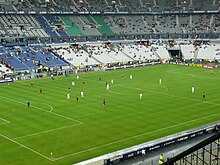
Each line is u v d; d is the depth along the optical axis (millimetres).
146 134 46031
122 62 116625
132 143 42719
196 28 138625
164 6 148250
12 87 77875
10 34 112312
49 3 131000
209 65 113000
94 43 127062
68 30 127000
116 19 142750
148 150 40594
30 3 126438
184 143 43406
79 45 123312
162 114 55562
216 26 138000
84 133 46406
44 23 125125
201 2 147875
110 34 133125
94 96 68312
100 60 115312
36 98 66438
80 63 109812
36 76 91688
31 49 111125
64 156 38938
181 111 57406
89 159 37906
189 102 63719
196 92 72500
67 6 133250
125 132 46844
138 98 66750
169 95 69562
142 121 51781
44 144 42469
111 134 46062
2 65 96500
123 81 85625
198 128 46688
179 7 146375
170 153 40156
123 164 37250
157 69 106938
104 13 137875
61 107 59688
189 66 113438
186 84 81688
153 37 137750
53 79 88375
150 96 68562
